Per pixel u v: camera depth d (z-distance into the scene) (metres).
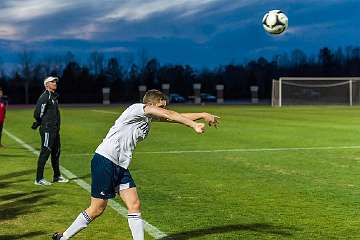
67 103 103.94
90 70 117.88
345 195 11.99
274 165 16.84
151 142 24.34
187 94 125.56
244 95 124.62
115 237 8.62
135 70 123.38
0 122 22.98
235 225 9.35
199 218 9.84
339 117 44.97
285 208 10.69
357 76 131.25
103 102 99.81
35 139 26.73
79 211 10.48
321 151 20.66
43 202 11.33
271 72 129.00
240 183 13.56
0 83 107.31
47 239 8.52
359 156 19.09
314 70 132.38
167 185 13.30
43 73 113.00
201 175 14.85
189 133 29.47
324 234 8.80
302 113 52.84
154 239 8.50
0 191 12.55
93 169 7.29
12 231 8.98
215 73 127.19
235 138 26.28
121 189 7.37
